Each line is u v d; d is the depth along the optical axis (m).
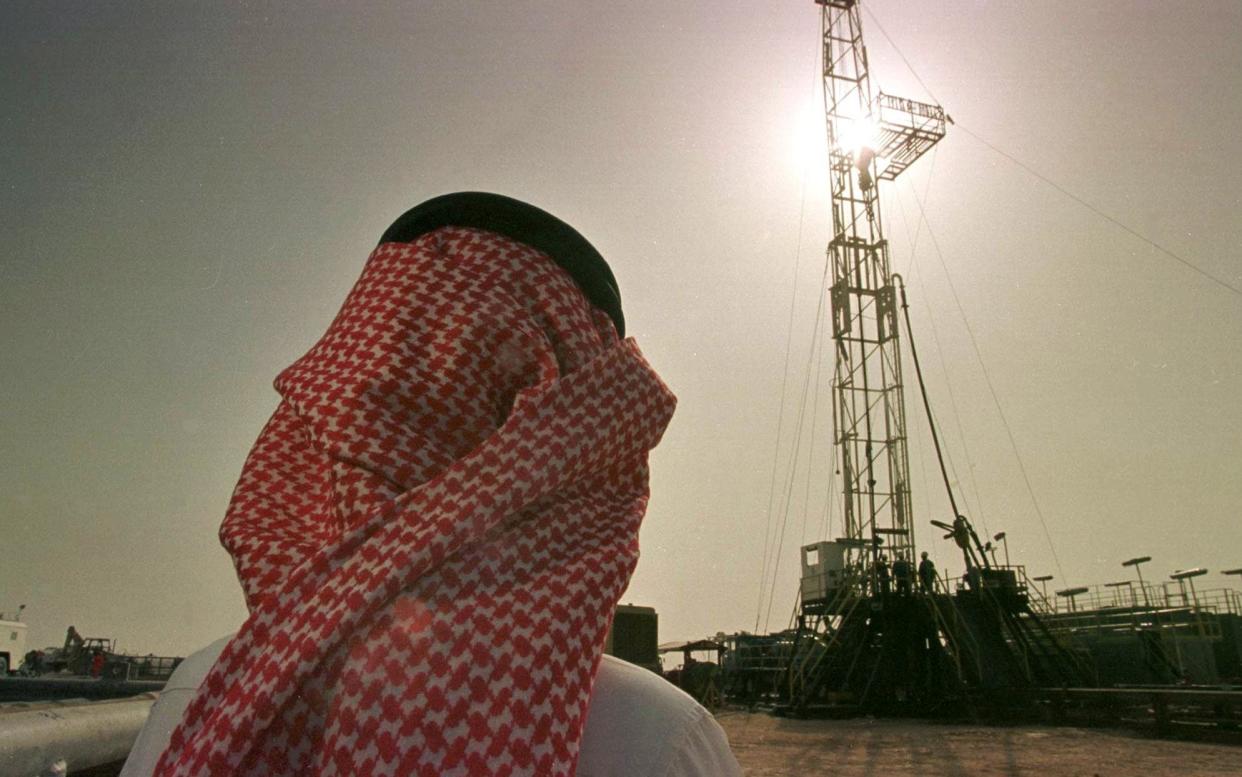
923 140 37.31
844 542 30.53
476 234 0.91
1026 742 17.58
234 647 0.63
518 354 0.81
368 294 0.86
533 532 0.73
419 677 0.60
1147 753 15.14
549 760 0.60
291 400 0.80
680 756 0.75
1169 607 30.59
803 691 26.88
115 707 2.50
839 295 34.78
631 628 21.42
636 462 0.86
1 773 1.84
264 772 0.60
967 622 26.73
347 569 0.64
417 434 0.77
